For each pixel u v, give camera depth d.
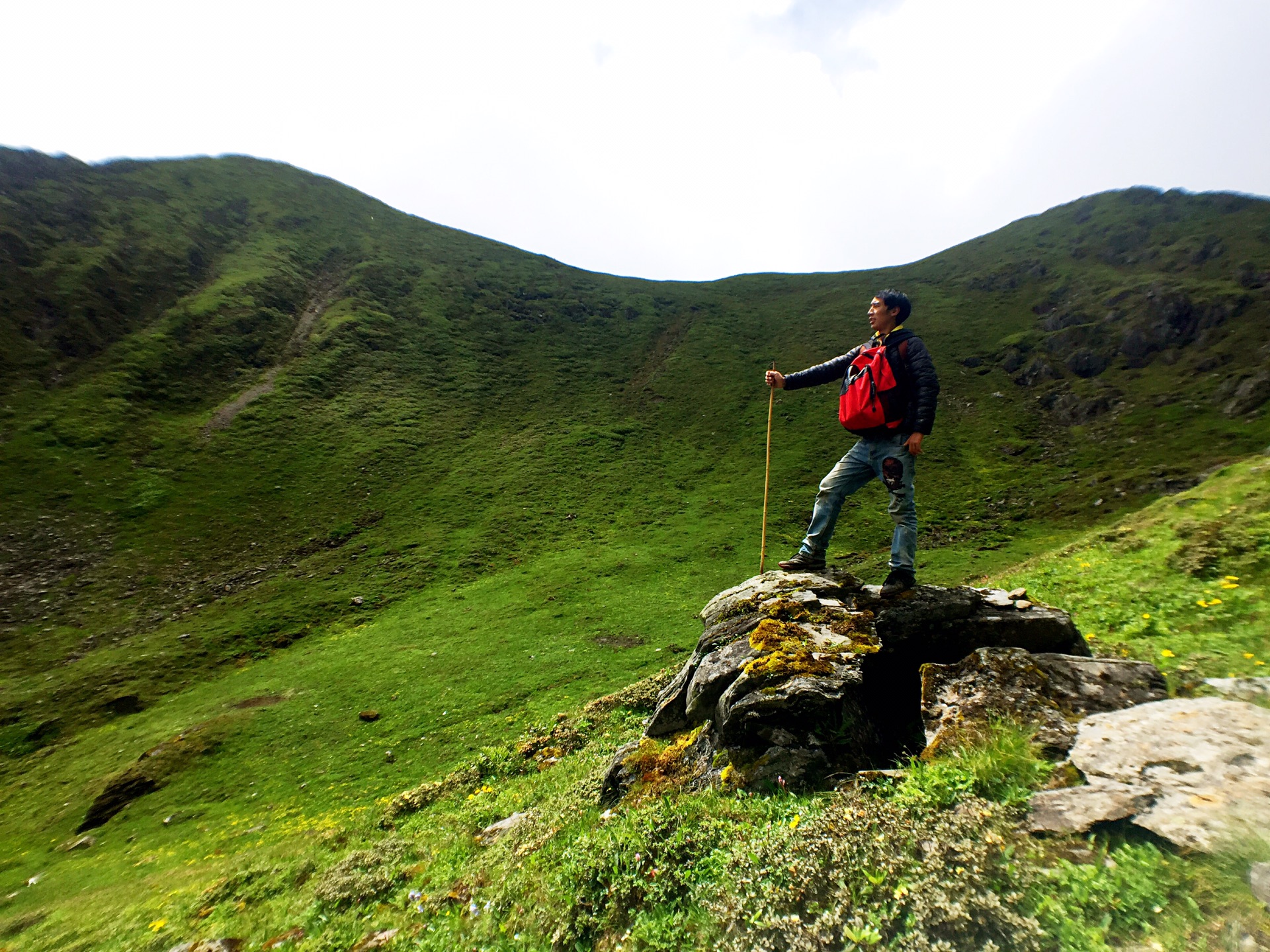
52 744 34.66
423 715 31.14
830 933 4.02
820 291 139.00
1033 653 7.38
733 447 84.19
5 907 19.64
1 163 107.56
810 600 9.07
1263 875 3.20
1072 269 123.06
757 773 6.89
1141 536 14.73
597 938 5.25
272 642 45.38
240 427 79.00
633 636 39.97
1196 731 4.79
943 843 4.38
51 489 63.25
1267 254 104.25
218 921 11.98
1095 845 3.96
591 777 11.41
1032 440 82.81
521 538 62.66
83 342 84.25
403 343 104.25
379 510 67.88
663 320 125.81
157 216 114.38
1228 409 77.06
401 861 11.45
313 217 134.00
